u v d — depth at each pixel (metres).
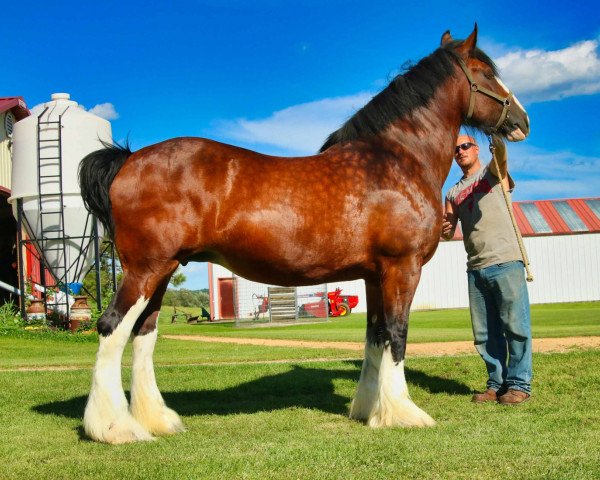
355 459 3.85
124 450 4.14
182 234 4.39
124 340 4.43
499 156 5.63
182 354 11.59
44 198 15.85
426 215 4.86
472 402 5.77
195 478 3.52
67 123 15.97
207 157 4.51
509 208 5.62
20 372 8.57
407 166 4.95
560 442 4.16
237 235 4.47
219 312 37.59
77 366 9.66
